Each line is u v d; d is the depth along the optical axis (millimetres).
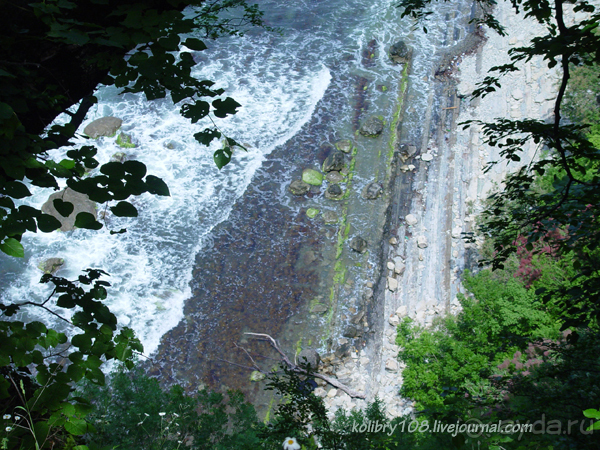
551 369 5402
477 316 12547
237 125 22078
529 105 19312
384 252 18078
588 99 16828
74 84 3738
